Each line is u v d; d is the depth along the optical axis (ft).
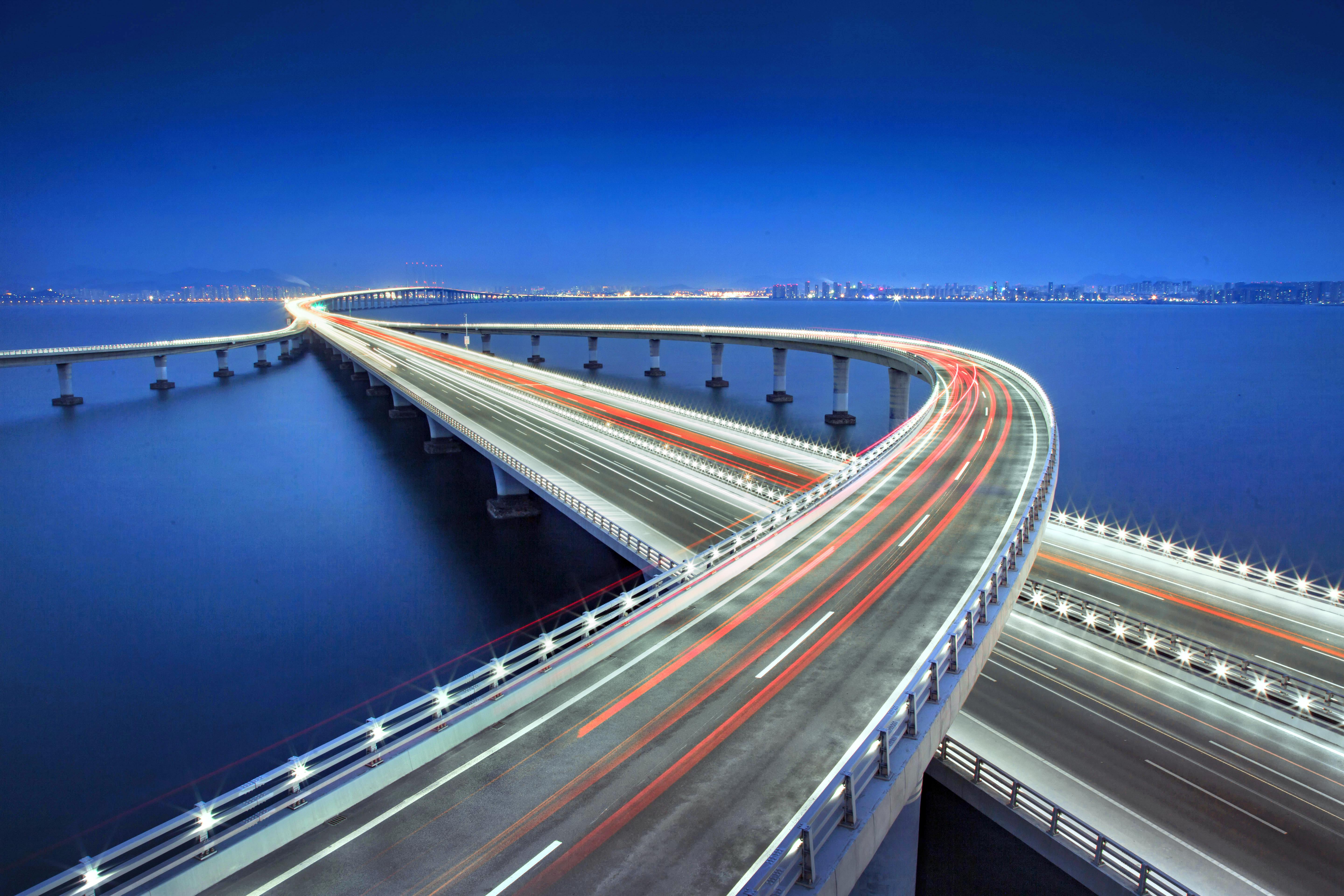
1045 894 63.41
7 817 97.45
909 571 95.14
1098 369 569.23
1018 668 92.94
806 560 101.30
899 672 67.87
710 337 525.75
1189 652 90.94
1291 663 93.56
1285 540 205.87
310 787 52.08
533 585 164.76
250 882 43.93
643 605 124.16
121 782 104.32
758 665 70.33
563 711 62.95
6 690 129.29
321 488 259.19
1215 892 57.31
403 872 44.42
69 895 39.96
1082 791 69.26
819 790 50.75
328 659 137.18
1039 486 121.60
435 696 58.80
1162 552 133.28
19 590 175.01
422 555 186.50
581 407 290.97
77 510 243.19
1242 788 69.41
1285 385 481.87
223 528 218.38
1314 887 57.62
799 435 342.85
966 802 67.46
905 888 63.98
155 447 341.00
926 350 385.29
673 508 149.28
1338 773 71.10
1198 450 305.73
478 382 373.61
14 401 510.17
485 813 49.67
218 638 147.13
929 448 177.68
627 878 43.19
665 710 62.49
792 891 40.91
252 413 429.79
